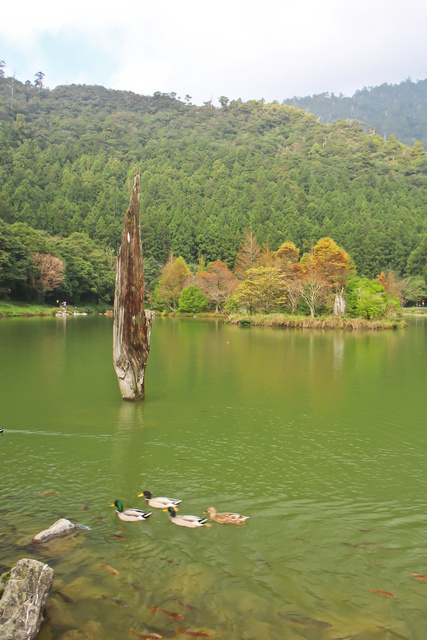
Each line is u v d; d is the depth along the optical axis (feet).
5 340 124.36
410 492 32.76
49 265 272.10
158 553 24.44
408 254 484.33
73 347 111.34
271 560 24.08
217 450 40.93
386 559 24.41
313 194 636.48
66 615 19.75
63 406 55.42
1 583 20.59
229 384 71.46
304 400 61.31
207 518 28.22
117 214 520.01
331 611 20.36
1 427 46.55
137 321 57.62
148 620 19.56
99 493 31.48
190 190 622.54
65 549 24.44
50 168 571.28
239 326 215.10
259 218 509.35
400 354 112.88
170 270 345.51
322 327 209.15
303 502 30.83
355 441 44.29
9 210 389.39
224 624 19.45
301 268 282.77
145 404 57.41
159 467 36.50
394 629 19.34
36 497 30.68
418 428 48.96
